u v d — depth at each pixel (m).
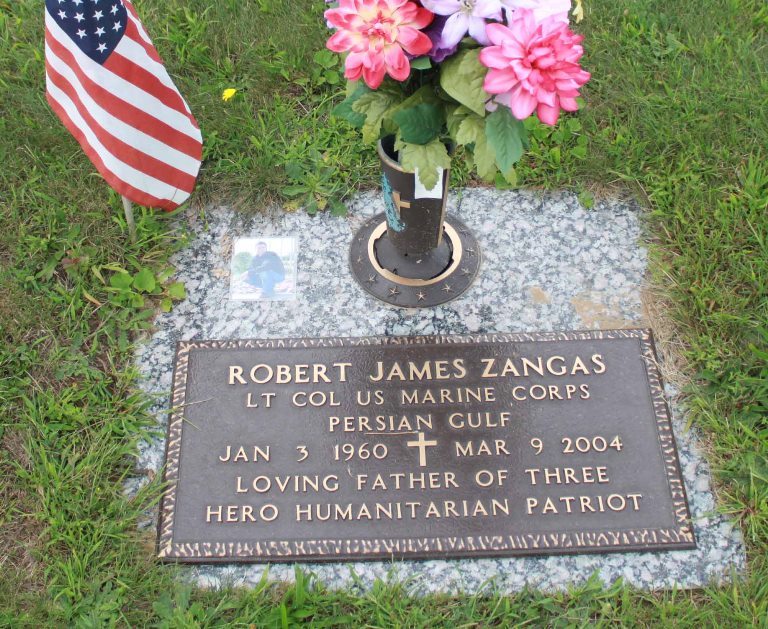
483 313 1.58
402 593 1.42
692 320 1.58
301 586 1.40
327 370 1.53
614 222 1.66
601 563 1.43
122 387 1.54
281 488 1.46
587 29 1.83
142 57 1.47
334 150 1.71
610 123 1.74
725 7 1.85
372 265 1.62
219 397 1.51
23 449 1.50
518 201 1.68
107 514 1.45
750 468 1.47
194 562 1.43
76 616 1.40
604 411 1.50
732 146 1.70
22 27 1.84
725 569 1.43
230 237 1.65
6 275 1.60
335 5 1.47
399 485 1.46
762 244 1.61
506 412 1.50
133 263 1.62
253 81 1.79
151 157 1.53
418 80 1.36
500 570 1.43
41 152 1.71
